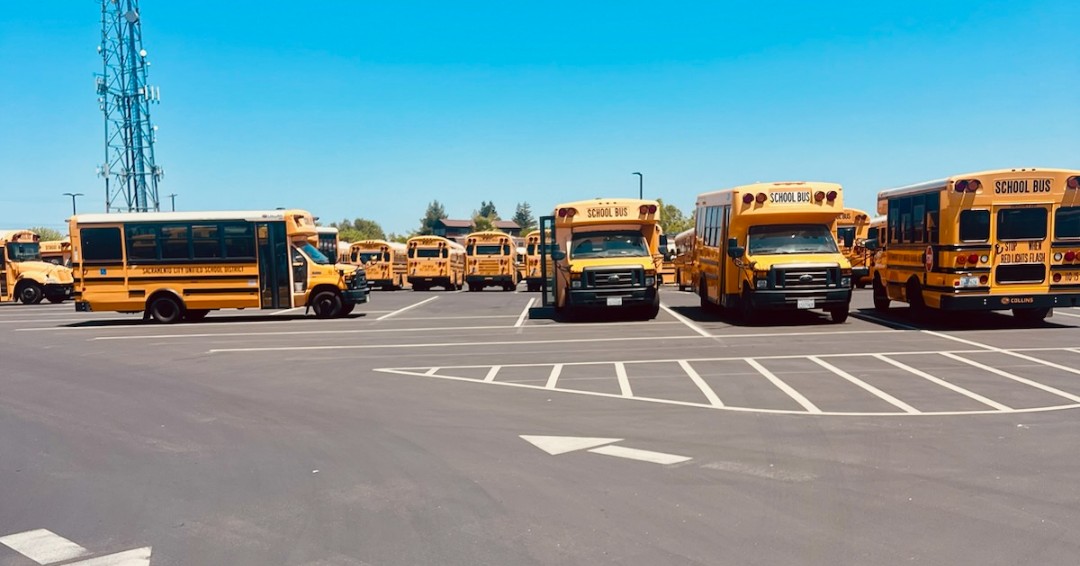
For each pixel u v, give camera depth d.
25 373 12.95
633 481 6.38
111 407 9.91
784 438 7.64
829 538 5.07
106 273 21.77
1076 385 10.09
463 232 149.00
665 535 5.19
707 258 20.94
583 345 15.13
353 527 5.48
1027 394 9.55
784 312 20.89
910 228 17.83
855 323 17.81
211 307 21.69
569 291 19.81
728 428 8.09
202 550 5.12
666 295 31.09
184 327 20.84
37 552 5.14
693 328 17.67
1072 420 8.18
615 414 8.90
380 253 43.12
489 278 41.19
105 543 5.29
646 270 19.56
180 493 6.34
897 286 18.56
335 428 8.51
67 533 5.48
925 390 9.89
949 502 5.70
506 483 6.40
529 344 15.52
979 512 5.49
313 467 7.00
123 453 7.62
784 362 12.33
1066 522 5.27
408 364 13.18
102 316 25.89
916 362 12.09
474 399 9.98
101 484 6.62
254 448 7.71
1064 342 14.05
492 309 25.73
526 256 40.59
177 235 21.67
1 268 33.88
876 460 6.81
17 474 6.96
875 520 5.37
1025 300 15.66
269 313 25.52
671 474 6.54
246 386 11.31
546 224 23.53
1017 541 4.96
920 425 8.06
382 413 9.24
